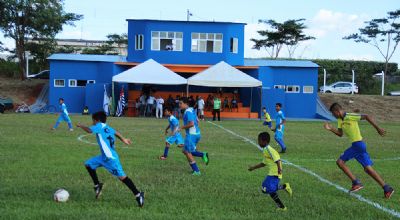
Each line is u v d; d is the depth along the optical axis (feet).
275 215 25.55
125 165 40.24
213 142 61.62
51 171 36.11
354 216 25.91
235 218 24.62
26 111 124.47
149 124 89.81
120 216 24.35
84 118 102.17
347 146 60.44
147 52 135.03
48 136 62.03
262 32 203.51
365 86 176.96
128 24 136.56
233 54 136.67
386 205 28.53
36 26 148.25
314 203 28.50
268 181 26.99
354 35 188.14
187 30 135.54
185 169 39.32
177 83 113.80
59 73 130.41
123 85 129.49
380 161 47.98
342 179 36.76
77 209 25.53
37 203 26.45
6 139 56.90
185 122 37.65
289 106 134.31
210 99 127.95
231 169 39.63
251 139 66.28
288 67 134.00
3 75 161.38
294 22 201.16
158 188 31.35
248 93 133.49
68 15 154.61
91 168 27.81
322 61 185.98
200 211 25.85
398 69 192.03
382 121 123.34
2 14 145.07
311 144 62.23
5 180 32.37
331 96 145.18
